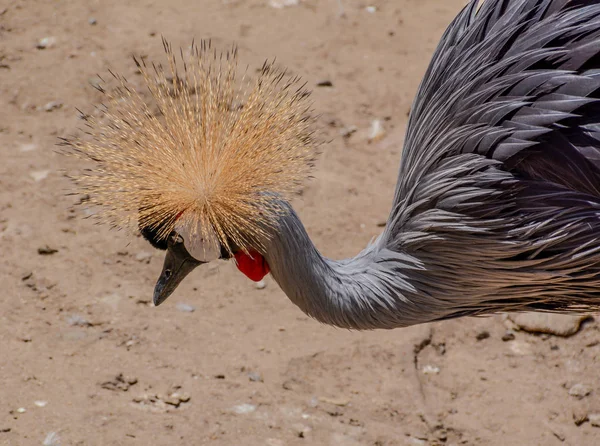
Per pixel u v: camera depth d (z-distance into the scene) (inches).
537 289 285.0
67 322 392.5
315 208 463.2
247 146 271.0
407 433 354.3
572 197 266.4
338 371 379.6
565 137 264.4
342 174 484.7
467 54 289.3
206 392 364.2
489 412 366.9
